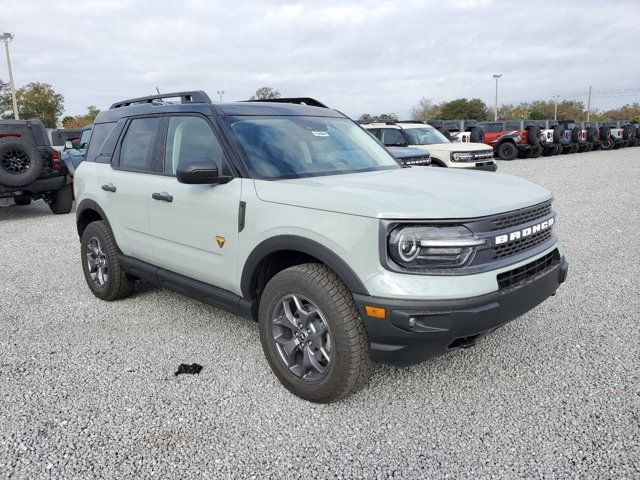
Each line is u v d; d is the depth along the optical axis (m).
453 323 2.65
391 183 3.28
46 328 4.39
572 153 25.84
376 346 2.78
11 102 54.00
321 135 4.07
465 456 2.63
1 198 9.76
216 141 3.65
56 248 7.47
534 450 2.66
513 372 3.47
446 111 68.19
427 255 2.70
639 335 3.97
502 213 2.89
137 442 2.80
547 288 3.19
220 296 3.64
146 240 4.26
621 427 2.82
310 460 2.63
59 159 10.28
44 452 2.72
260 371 3.58
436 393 3.24
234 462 2.63
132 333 4.27
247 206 3.29
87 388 3.37
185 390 3.33
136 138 4.50
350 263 2.77
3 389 3.36
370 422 2.95
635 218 8.35
